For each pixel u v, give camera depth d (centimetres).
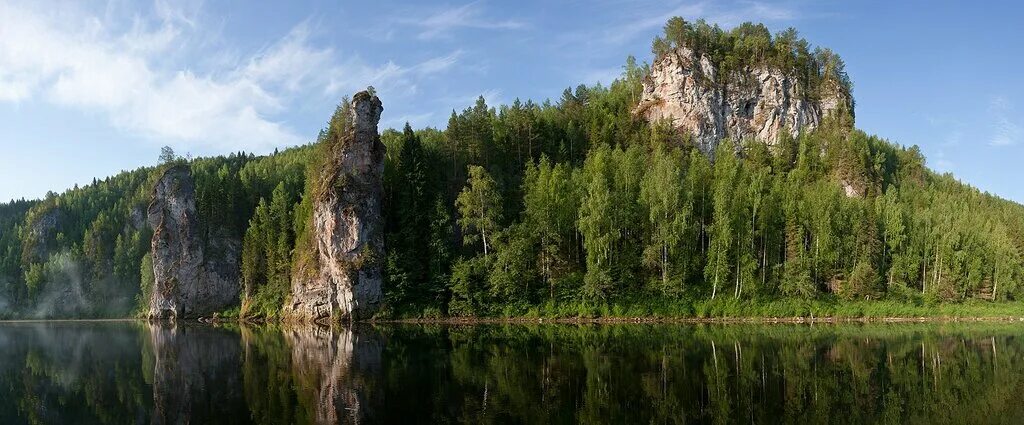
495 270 9131
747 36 16425
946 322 8806
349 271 9644
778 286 9419
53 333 9844
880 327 7862
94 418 3294
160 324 12019
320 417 3091
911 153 14738
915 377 4041
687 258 9362
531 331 7431
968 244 10400
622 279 9069
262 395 3691
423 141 12800
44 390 4172
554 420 2964
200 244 13500
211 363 5162
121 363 5453
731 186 10119
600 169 10850
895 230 10144
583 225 9088
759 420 2933
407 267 9738
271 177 15400
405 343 6259
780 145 13650
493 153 12038
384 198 10744
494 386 3806
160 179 13800
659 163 10444
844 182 12438
